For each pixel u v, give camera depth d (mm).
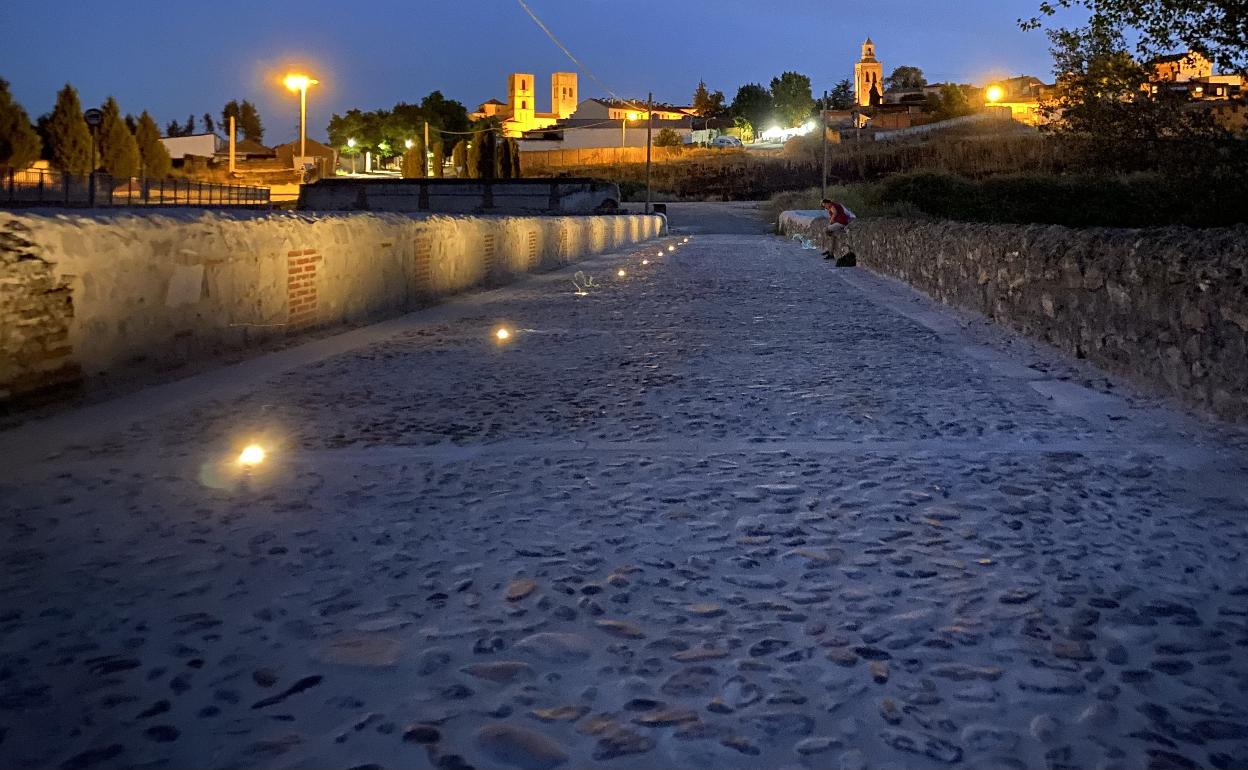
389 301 12719
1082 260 8766
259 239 9492
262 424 6230
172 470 5094
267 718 2637
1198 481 4879
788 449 5578
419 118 99938
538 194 43156
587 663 2959
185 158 76250
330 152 86062
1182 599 3426
